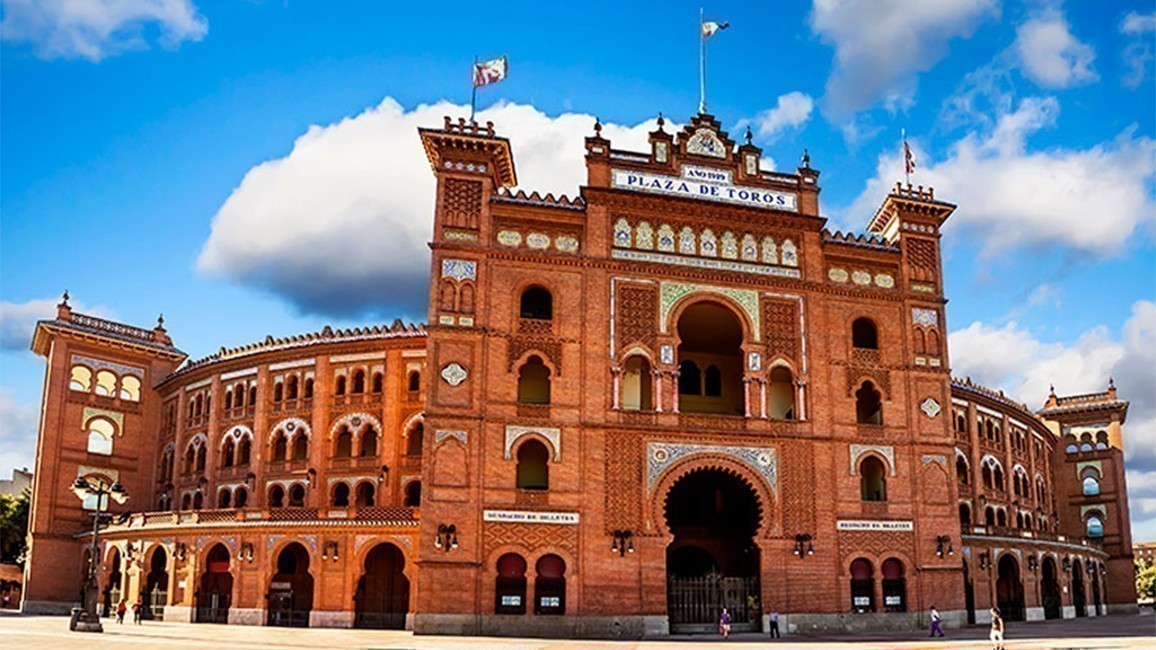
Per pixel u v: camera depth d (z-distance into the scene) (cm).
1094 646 3678
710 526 5488
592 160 5047
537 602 4425
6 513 8425
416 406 6072
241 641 3866
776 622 4472
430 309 4659
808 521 4806
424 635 4278
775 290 5094
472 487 4466
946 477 5109
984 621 5703
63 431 7056
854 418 5038
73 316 7350
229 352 6781
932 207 5441
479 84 5075
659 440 4722
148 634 4147
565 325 4781
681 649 3638
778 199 5259
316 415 6219
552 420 4641
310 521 5209
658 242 5006
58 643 3569
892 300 5281
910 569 4906
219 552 5606
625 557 4534
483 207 4866
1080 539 7231
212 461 6631
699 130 5256
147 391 7594
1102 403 8881
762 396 4912
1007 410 7550
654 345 4859
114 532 6109
